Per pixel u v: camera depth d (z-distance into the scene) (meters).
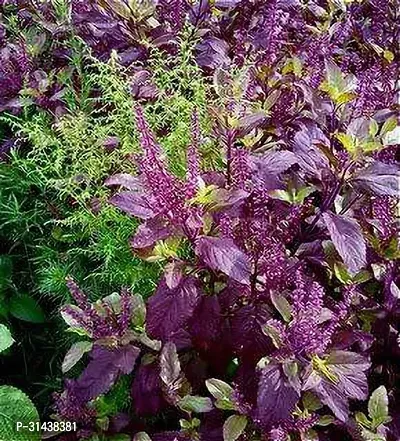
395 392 0.52
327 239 0.52
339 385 0.43
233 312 0.49
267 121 0.61
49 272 0.63
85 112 0.68
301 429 0.44
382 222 0.52
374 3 0.86
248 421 0.46
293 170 0.55
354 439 0.46
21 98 0.70
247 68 0.57
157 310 0.44
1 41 0.78
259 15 0.77
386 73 0.70
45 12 0.79
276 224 0.49
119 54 0.70
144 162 0.42
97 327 0.48
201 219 0.43
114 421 0.50
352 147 0.47
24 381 0.69
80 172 0.62
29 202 0.70
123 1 0.69
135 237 0.43
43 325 0.70
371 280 0.56
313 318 0.43
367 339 0.47
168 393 0.47
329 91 0.53
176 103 0.61
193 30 0.71
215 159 0.55
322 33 0.76
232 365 0.51
